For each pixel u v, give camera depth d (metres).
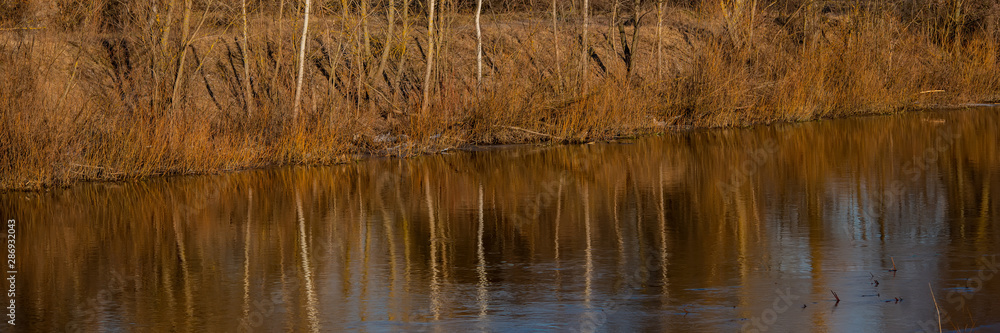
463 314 8.68
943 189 15.67
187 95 22.02
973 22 35.41
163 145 18.47
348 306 9.05
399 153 21.09
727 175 17.89
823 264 10.43
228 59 26.14
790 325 8.14
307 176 18.39
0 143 16.75
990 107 30.84
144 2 22.03
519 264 10.73
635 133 24.77
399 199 15.72
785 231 12.39
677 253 11.16
